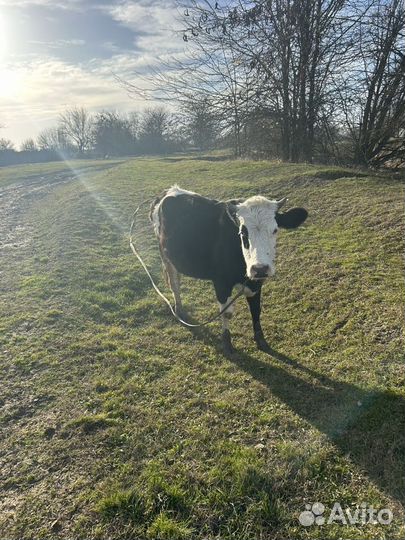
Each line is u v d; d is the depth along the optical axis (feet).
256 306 16.80
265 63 56.80
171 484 10.96
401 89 50.34
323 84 56.80
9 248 35.17
